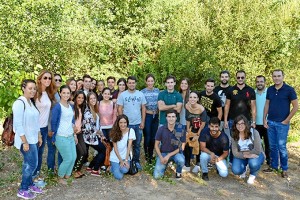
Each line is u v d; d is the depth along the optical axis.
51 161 5.91
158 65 11.79
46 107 5.41
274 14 10.39
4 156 7.07
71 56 11.43
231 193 5.63
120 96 6.50
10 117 5.00
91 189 5.63
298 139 9.20
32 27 9.48
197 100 6.37
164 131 6.15
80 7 11.28
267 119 6.40
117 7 12.20
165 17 12.20
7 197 5.20
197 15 10.95
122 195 5.45
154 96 6.73
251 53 10.31
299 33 10.09
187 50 10.82
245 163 6.17
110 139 6.11
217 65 10.46
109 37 11.84
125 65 12.68
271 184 6.04
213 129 6.07
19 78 9.45
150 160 6.87
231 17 10.48
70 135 5.69
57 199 5.21
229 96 6.64
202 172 6.20
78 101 5.99
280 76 6.05
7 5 9.09
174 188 5.79
